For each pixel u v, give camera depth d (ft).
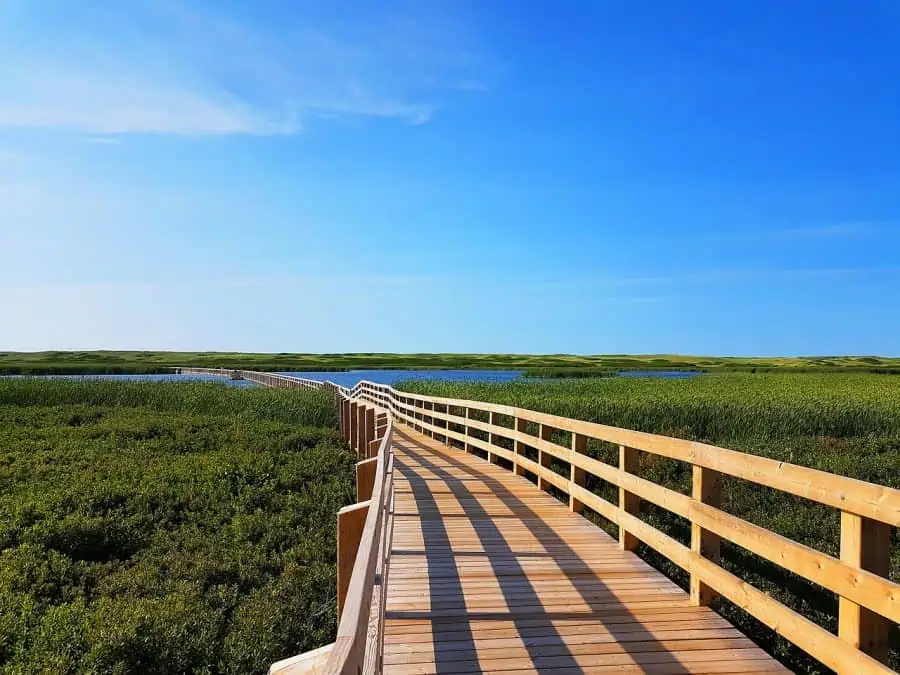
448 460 44.06
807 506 31.81
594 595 17.17
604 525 27.25
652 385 121.49
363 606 7.22
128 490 38.34
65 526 31.17
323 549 30.25
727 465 14.35
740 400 76.07
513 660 13.26
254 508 37.27
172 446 55.47
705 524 15.58
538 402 72.13
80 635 21.08
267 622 22.97
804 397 84.07
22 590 25.11
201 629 22.33
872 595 10.10
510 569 19.47
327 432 65.10
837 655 10.93
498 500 29.96
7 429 63.52
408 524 25.26
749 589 13.67
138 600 24.29
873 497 10.11
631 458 21.31
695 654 13.56
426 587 17.83
